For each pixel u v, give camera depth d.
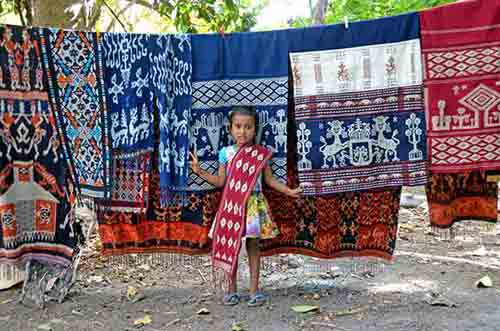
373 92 3.78
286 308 3.89
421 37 3.71
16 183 3.82
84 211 5.84
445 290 4.26
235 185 3.87
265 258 4.84
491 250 5.50
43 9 5.66
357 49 3.78
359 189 3.82
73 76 3.80
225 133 3.98
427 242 5.84
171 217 4.12
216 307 3.93
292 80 3.97
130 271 4.77
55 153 3.86
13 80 3.73
